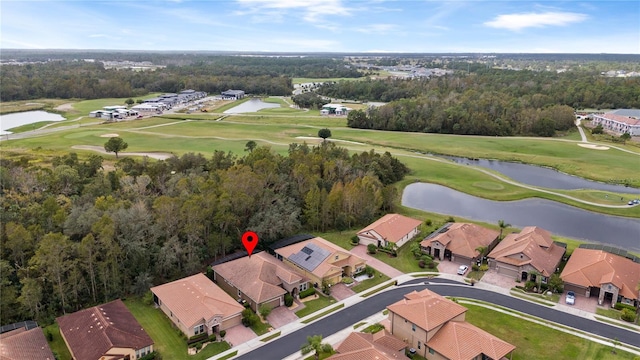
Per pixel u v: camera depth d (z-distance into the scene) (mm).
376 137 189250
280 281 67188
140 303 64438
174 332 57844
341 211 93938
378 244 84312
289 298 64312
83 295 64438
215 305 59562
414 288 69812
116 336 51969
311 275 70125
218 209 76375
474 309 63531
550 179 139625
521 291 69062
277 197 87938
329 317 61531
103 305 58969
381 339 52344
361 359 46531
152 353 52750
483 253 78875
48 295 61312
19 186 87750
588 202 113438
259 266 67938
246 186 84125
